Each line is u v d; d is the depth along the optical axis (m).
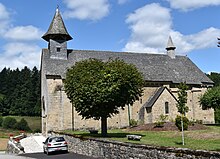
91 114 26.17
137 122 44.56
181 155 12.41
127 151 16.64
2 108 94.31
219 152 10.73
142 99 45.59
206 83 51.38
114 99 25.47
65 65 43.81
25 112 93.75
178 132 28.28
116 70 25.42
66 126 41.50
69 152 26.59
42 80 46.91
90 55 47.12
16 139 41.22
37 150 32.19
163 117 40.00
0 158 24.52
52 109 41.25
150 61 50.88
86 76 25.69
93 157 21.09
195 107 49.03
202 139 22.17
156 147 14.02
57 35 44.75
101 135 26.86
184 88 22.33
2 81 113.94
